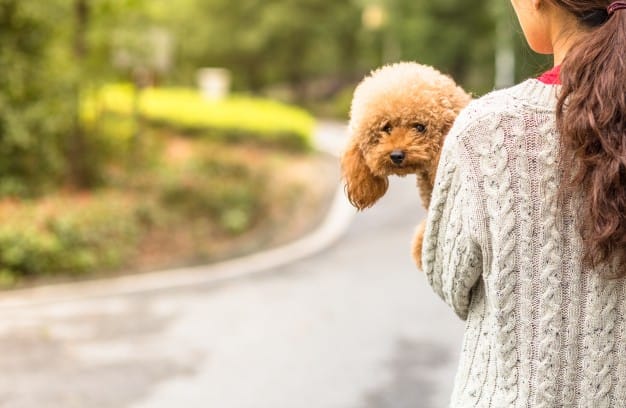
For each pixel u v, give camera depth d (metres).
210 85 24.94
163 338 6.36
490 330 1.41
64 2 11.65
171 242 10.73
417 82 1.49
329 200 14.18
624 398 1.36
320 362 5.66
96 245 9.58
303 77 46.88
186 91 28.36
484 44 34.12
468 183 1.38
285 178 15.28
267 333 6.45
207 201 12.16
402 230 11.60
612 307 1.34
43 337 6.39
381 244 10.69
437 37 35.00
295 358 5.76
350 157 1.54
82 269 9.16
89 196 11.83
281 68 44.97
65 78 11.76
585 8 1.38
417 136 1.46
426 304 7.34
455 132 1.40
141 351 6.00
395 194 14.24
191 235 11.12
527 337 1.36
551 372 1.35
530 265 1.36
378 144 1.48
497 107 1.38
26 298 7.89
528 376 1.36
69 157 12.48
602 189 1.29
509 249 1.36
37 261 8.88
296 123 19.56
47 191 11.50
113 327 6.71
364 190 1.53
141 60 13.59
